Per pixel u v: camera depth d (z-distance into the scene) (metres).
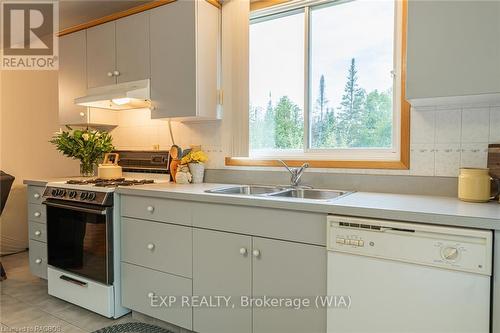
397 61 1.95
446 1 1.44
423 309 1.25
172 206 1.94
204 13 2.31
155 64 2.41
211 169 2.57
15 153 3.74
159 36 2.39
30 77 3.73
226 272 1.75
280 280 1.59
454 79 1.43
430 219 1.23
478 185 1.49
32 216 2.71
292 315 1.57
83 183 2.42
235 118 2.43
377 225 1.33
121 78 2.58
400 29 1.93
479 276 1.15
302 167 2.09
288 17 2.36
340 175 2.07
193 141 2.67
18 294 2.60
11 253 3.64
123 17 2.56
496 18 1.34
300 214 1.53
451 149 1.76
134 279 2.12
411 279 1.27
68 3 2.68
